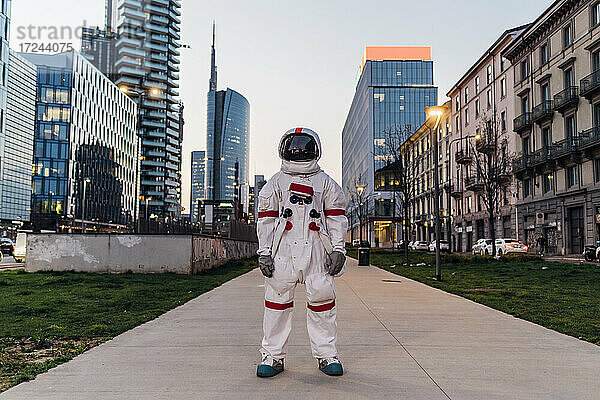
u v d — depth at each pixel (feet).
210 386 13.76
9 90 244.63
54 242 55.42
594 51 111.04
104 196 317.42
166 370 15.48
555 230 125.70
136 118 382.22
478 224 176.65
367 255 82.69
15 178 250.78
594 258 90.68
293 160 16.02
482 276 58.03
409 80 321.11
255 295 36.40
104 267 54.75
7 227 243.60
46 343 19.47
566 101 117.70
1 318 25.67
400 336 20.97
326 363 15.16
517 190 144.56
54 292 37.14
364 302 32.68
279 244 15.58
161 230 61.77
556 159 122.83
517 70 146.30
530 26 136.15
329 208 16.12
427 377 14.66
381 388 13.53
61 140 275.59
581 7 115.85
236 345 19.20
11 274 53.31
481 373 15.14
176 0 479.41
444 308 29.86
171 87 469.57
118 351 18.17
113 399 12.62
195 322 24.63
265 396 12.84
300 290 40.29
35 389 13.48
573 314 27.84
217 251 69.00
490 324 24.11
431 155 226.99
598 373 15.21
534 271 64.13
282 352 15.23
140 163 419.13
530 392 13.24
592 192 110.22
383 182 302.04
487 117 165.27
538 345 19.31
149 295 35.73
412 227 258.57
